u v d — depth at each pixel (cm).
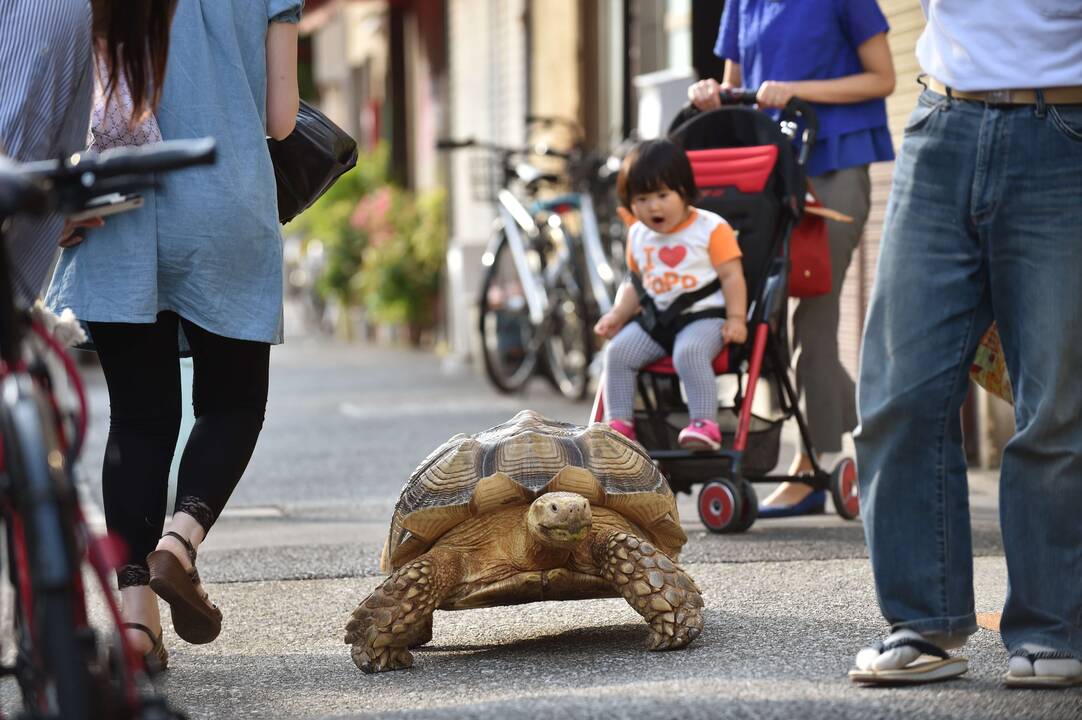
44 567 320
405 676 510
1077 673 453
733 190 794
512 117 2031
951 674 465
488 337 1608
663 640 523
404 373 2036
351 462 1148
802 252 809
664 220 771
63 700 313
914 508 465
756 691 452
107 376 529
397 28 2920
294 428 1394
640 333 789
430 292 2533
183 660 543
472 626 594
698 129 830
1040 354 456
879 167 1074
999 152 456
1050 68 450
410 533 527
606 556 528
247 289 524
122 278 504
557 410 1444
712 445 764
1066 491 460
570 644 551
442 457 537
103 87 507
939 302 464
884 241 477
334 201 2944
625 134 1655
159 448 525
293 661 539
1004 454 469
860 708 429
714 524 776
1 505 352
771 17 841
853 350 1118
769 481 814
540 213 1563
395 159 2930
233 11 529
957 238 466
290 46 547
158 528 521
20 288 395
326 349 2736
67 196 328
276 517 895
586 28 1756
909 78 1052
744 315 772
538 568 528
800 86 815
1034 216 455
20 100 444
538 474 523
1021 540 464
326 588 668
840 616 574
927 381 462
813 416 848
